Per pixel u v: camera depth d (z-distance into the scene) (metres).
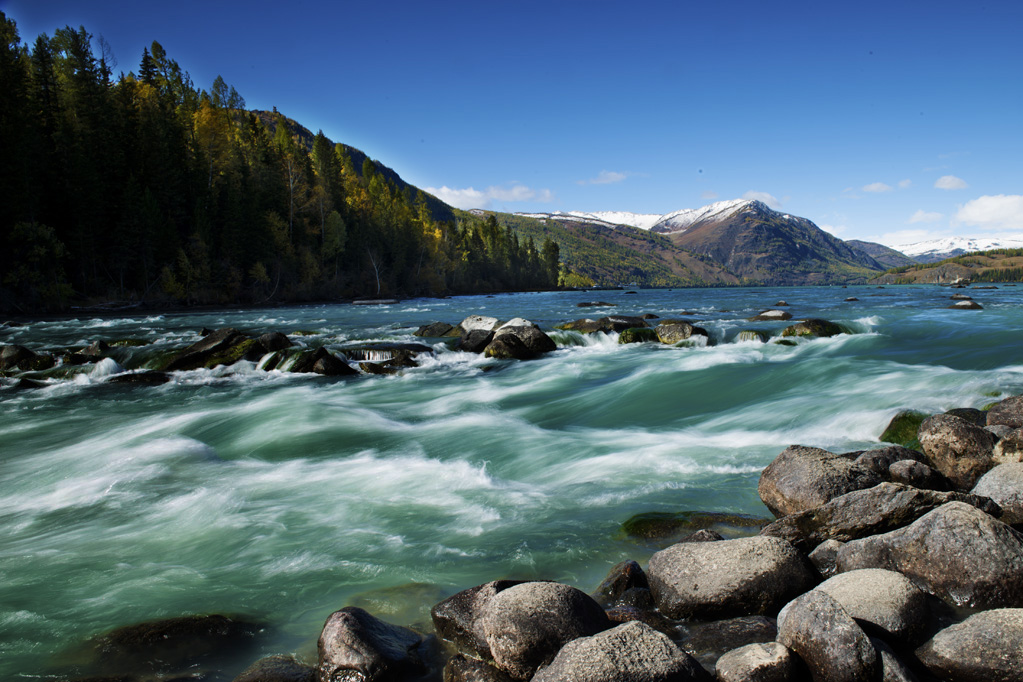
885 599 4.21
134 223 54.12
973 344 17.89
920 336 19.75
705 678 3.58
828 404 11.63
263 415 12.42
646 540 6.10
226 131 77.38
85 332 29.20
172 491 8.11
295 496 7.82
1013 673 3.57
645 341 21.11
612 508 7.09
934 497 5.37
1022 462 6.20
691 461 8.95
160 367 18.00
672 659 3.55
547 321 31.53
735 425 11.16
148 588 5.41
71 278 51.78
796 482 6.41
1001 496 5.81
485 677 3.86
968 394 10.90
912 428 9.50
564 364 17.72
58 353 19.83
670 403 13.18
